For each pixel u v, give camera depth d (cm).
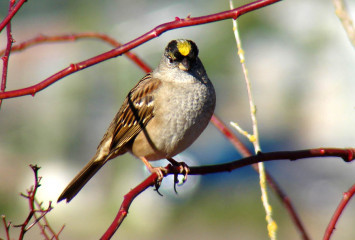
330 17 1377
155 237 1353
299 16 1380
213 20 283
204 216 1365
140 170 1445
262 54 1433
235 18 283
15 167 1580
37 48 1634
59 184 1555
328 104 1450
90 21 1434
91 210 1467
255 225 1304
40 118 1596
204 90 507
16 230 1277
